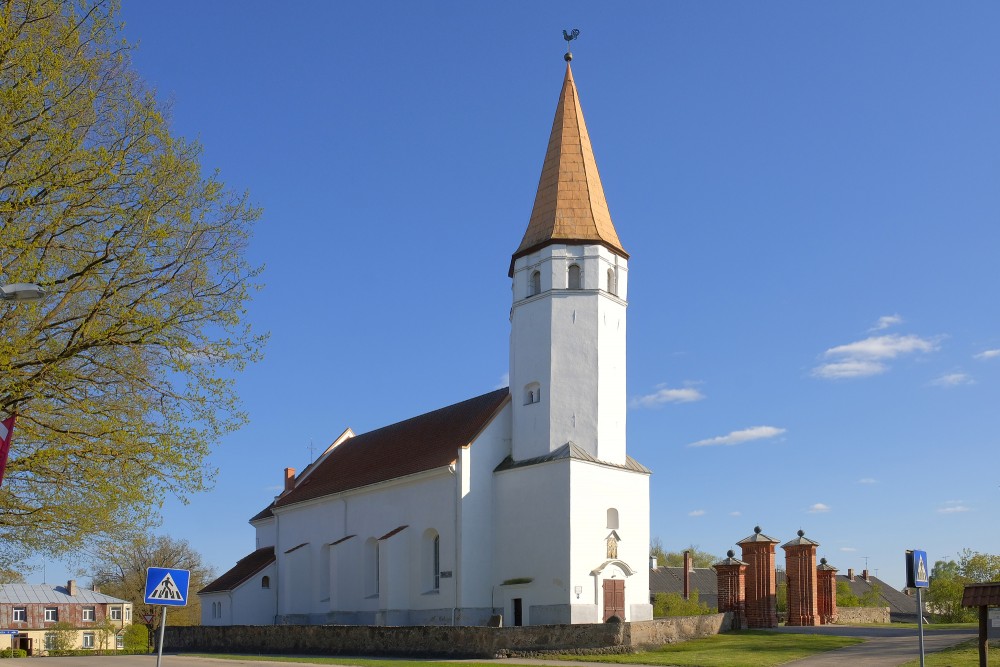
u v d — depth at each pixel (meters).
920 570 21.08
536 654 37.00
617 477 47.19
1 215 21.14
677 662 32.12
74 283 22.45
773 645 36.12
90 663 37.72
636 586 46.91
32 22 21.59
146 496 23.22
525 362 49.44
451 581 47.25
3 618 90.81
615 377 48.34
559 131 52.28
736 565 45.56
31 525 23.22
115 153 22.30
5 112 20.80
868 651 32.84
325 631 44.91
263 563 64.06
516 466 47.84
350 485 57.19
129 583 97.25
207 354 23.86
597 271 48.50
